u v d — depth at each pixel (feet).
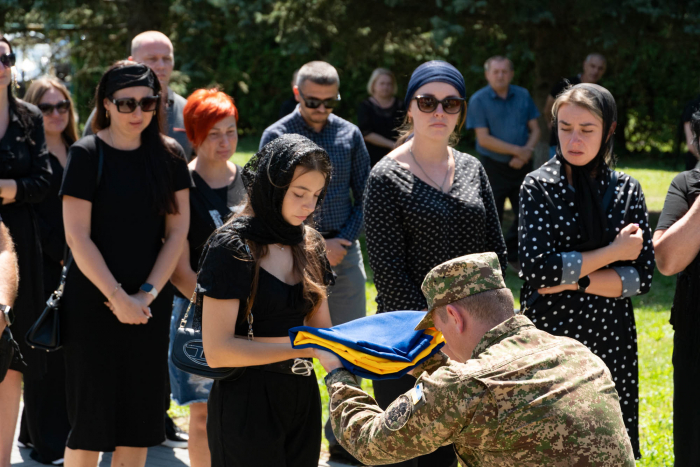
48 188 15.10
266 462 9.62
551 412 7.20
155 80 13.08
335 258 16.52
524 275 11.55
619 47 33.32
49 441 15.66
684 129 22.04
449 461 12.32
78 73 52.08
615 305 11.74
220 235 9.46
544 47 35.65
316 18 35.96
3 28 42.70
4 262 10.98
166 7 42.50
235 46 77.56
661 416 17.54
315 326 10.47
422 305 12.54
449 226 12.89
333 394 8.60
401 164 13.11
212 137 14.37
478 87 53.06
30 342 12.57
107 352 12.82
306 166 9.22
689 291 11.67
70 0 40.42
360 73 75.87
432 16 34.94
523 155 29.78
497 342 7.87
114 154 12.91
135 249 13.00
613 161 12.17
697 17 32.32
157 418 13.35
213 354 9.39
